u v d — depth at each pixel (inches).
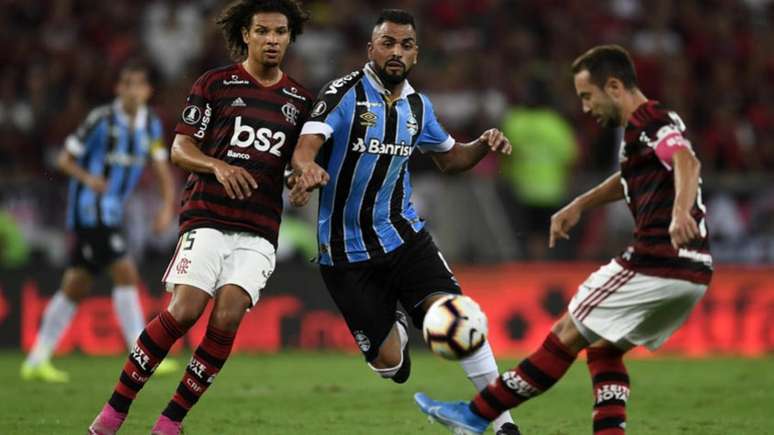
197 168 865.5
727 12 2773.1
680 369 1611.7
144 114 1497.3
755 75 2642.7
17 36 2471.7
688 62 2630.4
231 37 933.2
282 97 909.2
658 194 786.8
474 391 1332.4
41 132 2235.5
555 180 2053.4
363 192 916.6
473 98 2276.1
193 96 898.7
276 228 906.1
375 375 1497.3
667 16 2701.8
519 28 2571.4
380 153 909.8
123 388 872.9
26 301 1850.4
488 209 2025.1
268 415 1118.4
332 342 1888.5
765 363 1715.1
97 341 1839.3
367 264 926.4
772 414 1140.5
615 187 908.0
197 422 1066.1
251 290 877.8
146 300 1867.6
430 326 808.3
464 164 967.0
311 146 877.8
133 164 1491.1
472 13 2578.7
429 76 2332.7
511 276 1913.1
